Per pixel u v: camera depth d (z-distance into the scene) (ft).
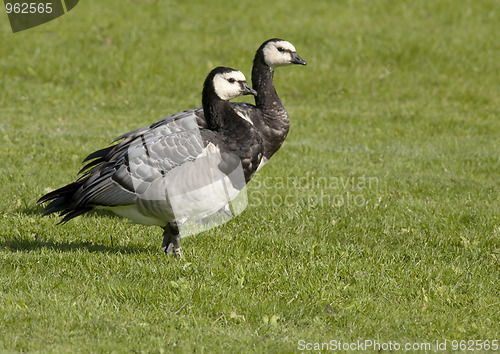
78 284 29.25
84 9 100.78
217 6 106.73
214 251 34.65
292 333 26.11
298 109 77.10
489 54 94.38
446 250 36.40
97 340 24.39
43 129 63.72
